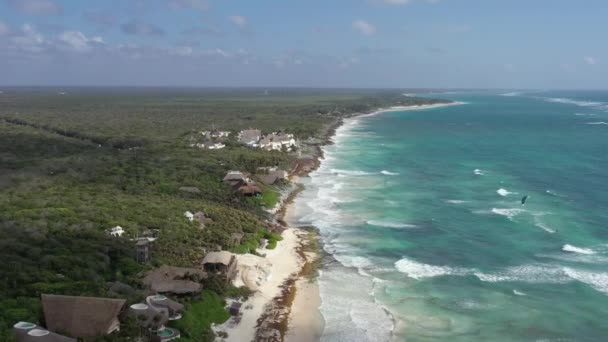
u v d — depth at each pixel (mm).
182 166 122688
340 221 93438
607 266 70750
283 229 88688
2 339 43719
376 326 56219
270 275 68625
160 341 48656
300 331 55188
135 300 53906
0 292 52688
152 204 88688
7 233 68438
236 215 88375
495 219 92562
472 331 55062
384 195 111375
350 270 71375
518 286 65125
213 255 66625
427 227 89000
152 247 69625
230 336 53438
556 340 53094
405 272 70188
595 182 121125
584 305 59906
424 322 57000
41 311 49938
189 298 56812
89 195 93812
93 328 47781
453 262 73375
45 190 96625
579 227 87062
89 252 64875
